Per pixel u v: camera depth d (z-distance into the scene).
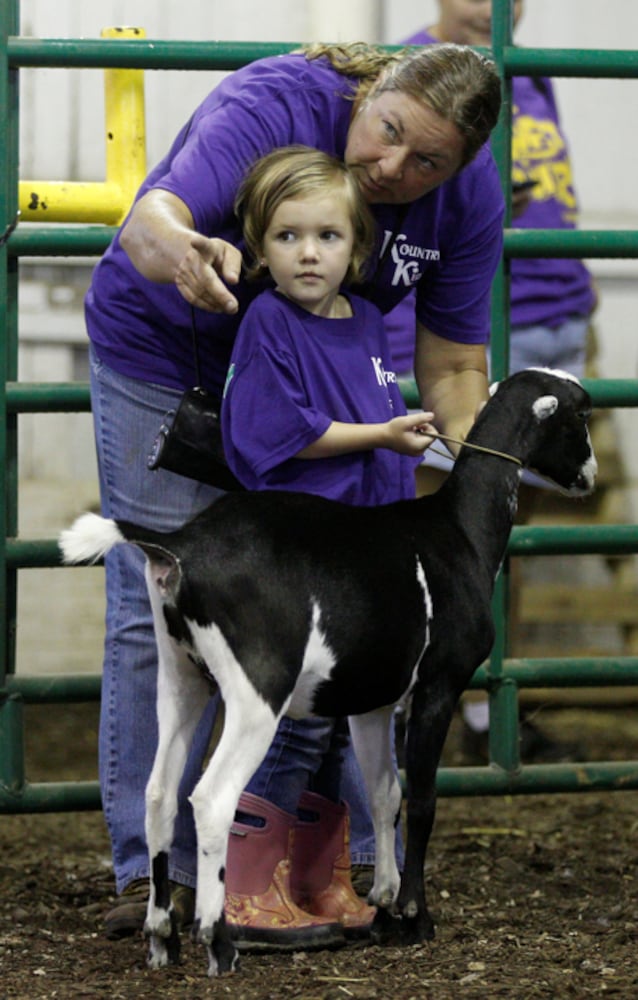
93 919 7.48
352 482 6.45
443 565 6.25
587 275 12.89
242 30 13.30
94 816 10.28
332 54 6.72
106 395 7.04
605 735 12.45
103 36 8.31
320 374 6.32
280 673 5.77
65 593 13.52
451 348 7.40
